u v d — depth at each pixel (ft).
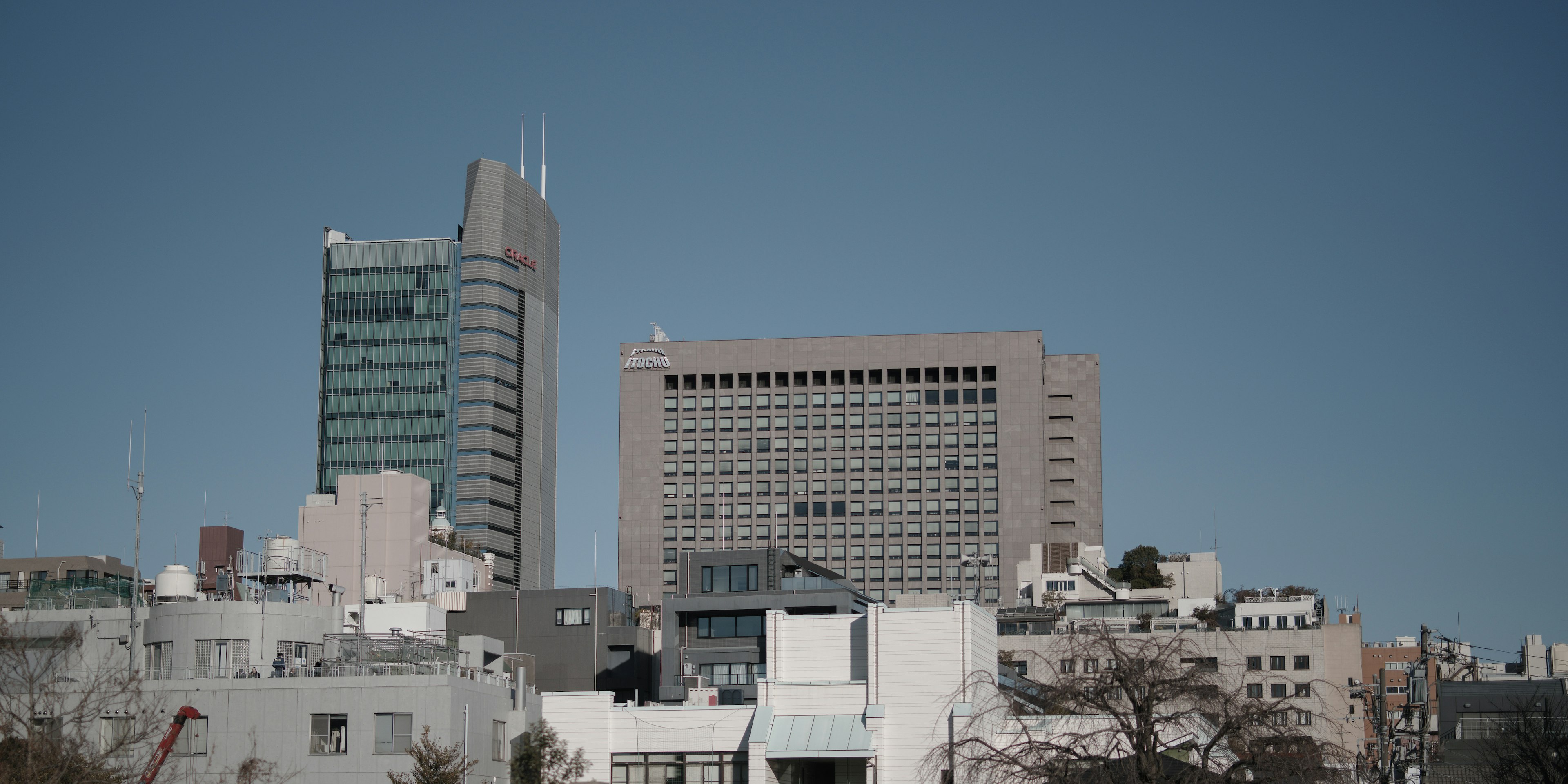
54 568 596.29
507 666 401.70
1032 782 195.72
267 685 289.53
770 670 336.08
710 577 453.17
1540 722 303.89
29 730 237.04
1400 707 386.52
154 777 256.11
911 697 317.22
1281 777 189.37
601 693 335.67
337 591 369.30
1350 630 546.26
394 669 297.53
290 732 287.07
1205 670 199.72
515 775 307.17
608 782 329.31
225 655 307.78
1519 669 564.71
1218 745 213.66
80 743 249.34
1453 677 454.81
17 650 268.41
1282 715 196.75
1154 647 210.18
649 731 331.77
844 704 323.16
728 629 439.22
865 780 325.42
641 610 507.30
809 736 317.42
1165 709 210.38
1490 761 309.42
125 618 322.55
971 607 321.93
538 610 465.06
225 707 289.12
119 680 266.77
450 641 366.43
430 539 604.49
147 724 263.90
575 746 333.01
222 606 310.04
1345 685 517.96
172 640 310.45
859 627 334.44
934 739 313.53
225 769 285.23
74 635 302.86
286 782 282.56
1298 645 547.08
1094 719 238.48
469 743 295.28
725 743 327.88
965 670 315.78
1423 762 321.11
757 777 314.35
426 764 264.11
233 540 519.60
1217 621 617.62
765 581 449.06
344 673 298.15
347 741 286.05
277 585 355.36
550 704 335.88
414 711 286.05
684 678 385.70
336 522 580.71
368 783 282.97
